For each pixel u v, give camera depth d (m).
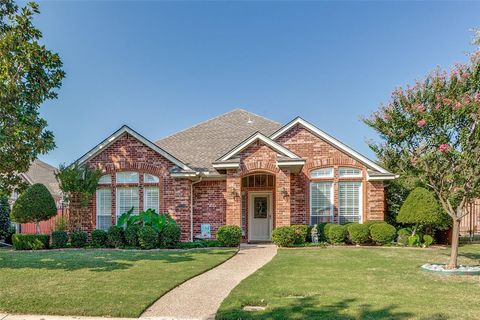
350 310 7.06
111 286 9.22
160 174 20.27
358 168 20.91
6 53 12.04
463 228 24.67
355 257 14.44
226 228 18.08
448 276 10.59
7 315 7.23
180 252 15.95
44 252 16.55
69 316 7.16
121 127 20.58
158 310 7.53
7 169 13.67
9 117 12.52
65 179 19.41
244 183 22.02
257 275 10.73
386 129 11.98
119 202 20.64
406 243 19.03
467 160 10.91
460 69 11.29
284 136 21.78
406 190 22.06
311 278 10.27
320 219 21.02
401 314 6.78
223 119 28.12
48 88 13.23
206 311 7.45
